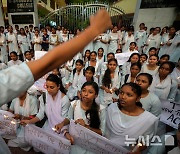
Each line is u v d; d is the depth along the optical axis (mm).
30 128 1887
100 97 3252
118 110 1693
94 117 1814
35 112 2332
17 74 407
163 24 8289
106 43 7250
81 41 457
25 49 7953
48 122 2203
